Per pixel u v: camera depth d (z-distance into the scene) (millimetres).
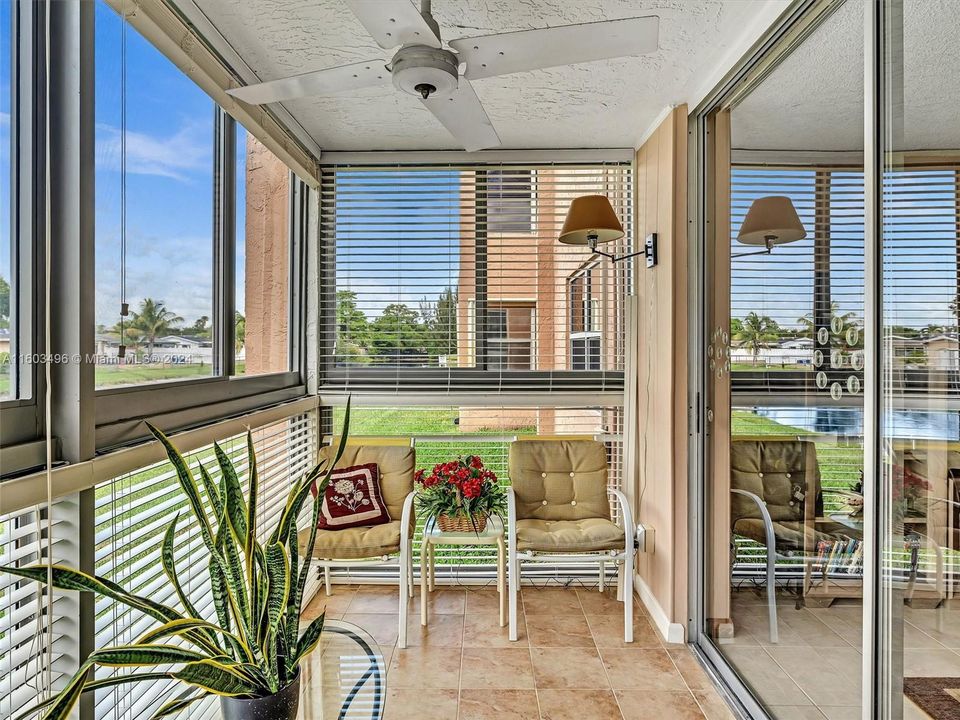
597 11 1828
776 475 1801
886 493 1288
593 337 3193
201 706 1766
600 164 3131
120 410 1527
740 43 1940
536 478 2902
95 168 1381
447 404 3137
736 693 2059
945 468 1096
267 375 2611
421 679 2188
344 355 3170
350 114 2641
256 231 2496
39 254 1281
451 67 1423
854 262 1390
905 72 1214
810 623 1621
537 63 1457
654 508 2695
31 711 948
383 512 2721
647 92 2410
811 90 1588
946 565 1103
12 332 1238
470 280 3180
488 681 2174
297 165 2709
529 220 3188
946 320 1086
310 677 1458
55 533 1267
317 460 3055
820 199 1540
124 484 1495
